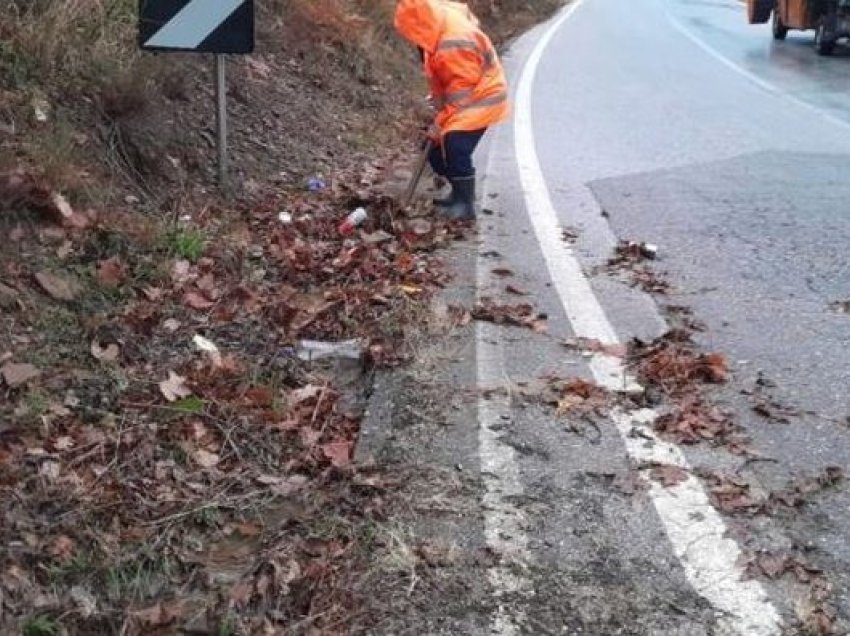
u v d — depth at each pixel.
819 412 3.76
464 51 5.83
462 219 6.02
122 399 3.34
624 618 2.61
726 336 4.50
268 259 4.83
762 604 2.67
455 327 4.37
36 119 4.51
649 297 4.96
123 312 3.84
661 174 7.69
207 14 5.09
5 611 2.43
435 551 2.83
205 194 5.29
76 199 4.30
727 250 5.80
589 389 3.80
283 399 3.59
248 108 6.60
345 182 6.42
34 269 3.80
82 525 2.75
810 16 17.64
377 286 4.68
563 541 2.91
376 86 9.05
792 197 7.03
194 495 2.98
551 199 6.80
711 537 2.95
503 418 3.57
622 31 20.30
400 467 3.24
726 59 15.97
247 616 2.55
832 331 4.59
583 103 11.02
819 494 3.19
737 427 3.59
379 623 2.55
